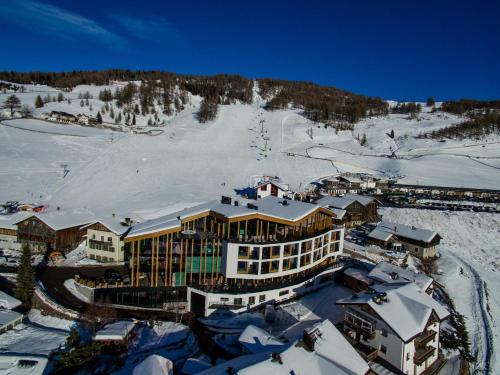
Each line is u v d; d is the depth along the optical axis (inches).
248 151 5738.2
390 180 4557.1
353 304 1311.5
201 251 1665.8
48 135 5147.6
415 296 1352.1
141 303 1584.6
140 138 5452.8
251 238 1685.5
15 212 2667.3
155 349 1304.1
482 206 3590.1
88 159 4308.6
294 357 952.9
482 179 4869.6
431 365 1314.0
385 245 2504.9
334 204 3058.6
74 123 6378.0
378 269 1830.7
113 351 1289.4
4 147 4404.5
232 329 1430.9
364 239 2625.5
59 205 2942.9
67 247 2234.3
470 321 1718.8
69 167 3969.0
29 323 1459.2
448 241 2913.4
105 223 2037.4
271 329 1434.5
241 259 1631.4
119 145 4995.1
